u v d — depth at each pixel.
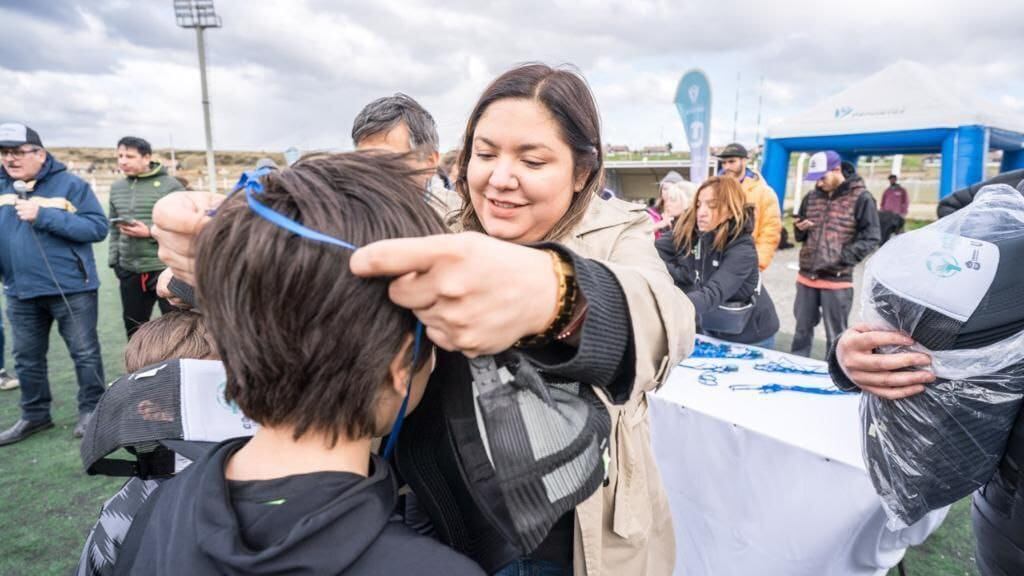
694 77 5.59
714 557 1.50
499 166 0.79
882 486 0.92
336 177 0.46
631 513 0.87
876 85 5.80
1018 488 0.82
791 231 11.52
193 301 0.88
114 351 4.17
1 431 2.89
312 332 0.43
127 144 3.21
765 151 6.54
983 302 0.76
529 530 0.45
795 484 1.29
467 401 0.53
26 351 2.76
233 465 0.51
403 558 0.46
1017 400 0.79
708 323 2.32
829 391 1.63
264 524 0.44
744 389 1.66
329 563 0.42
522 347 0.49
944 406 0.81
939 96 5.36
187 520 0.45
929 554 1.93
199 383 0.80
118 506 0.82
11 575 1.87
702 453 1.50
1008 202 0.85
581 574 0.82
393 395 0.50
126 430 0.78
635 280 0.51
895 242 0.88
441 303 0.38
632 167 13.18
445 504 0.63
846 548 1.25
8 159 2.54
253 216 0.44
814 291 3.92
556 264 0.45
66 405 3.21
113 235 3.33
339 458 0.49
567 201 0.84
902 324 0.83
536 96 0.77
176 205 0.54
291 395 0.45
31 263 2.61
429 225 0.49
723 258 2.24
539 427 0.46
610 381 0.51
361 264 0.36
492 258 0.39
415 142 2.09
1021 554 0.83
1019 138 6.32
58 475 2.47
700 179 5.73
